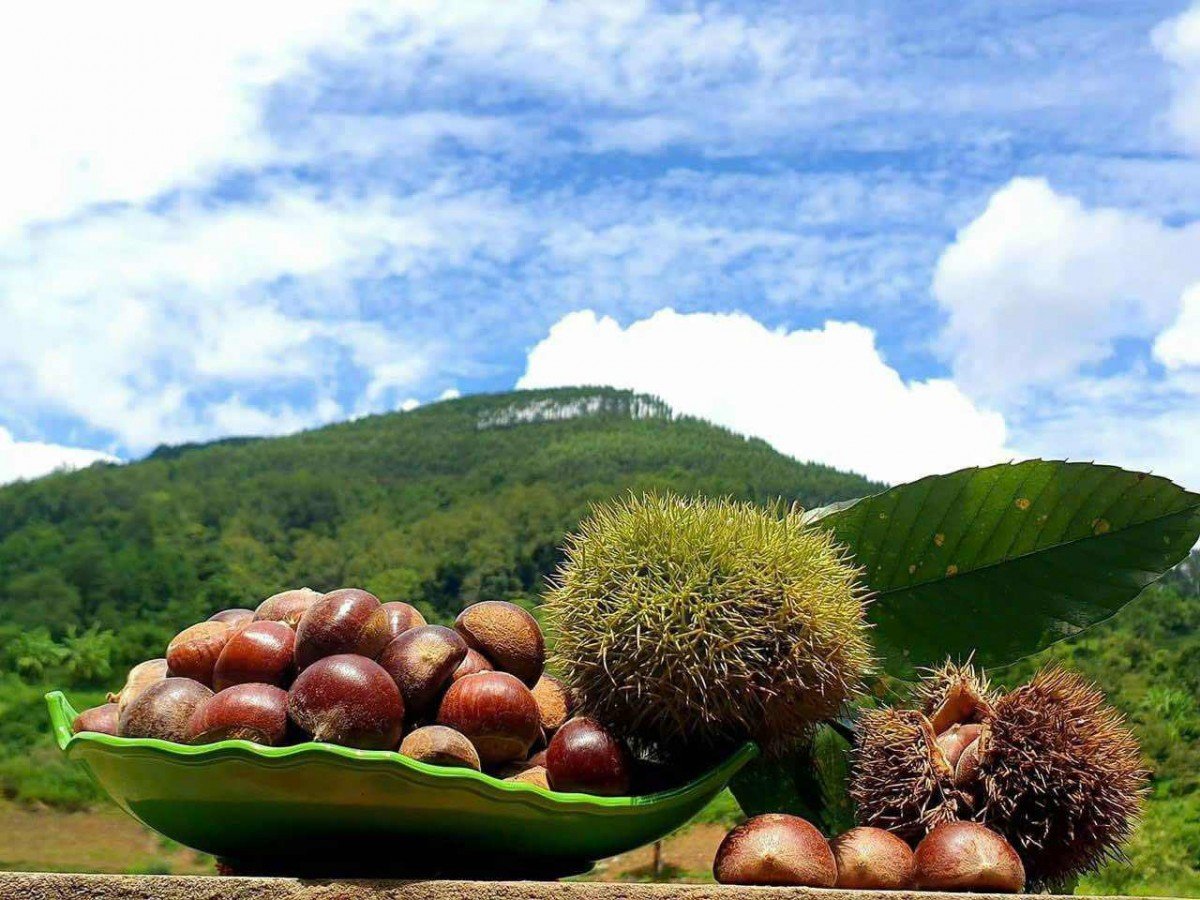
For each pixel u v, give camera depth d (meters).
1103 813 0.41
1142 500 0.46
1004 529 0.47
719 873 0.38
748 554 0.40
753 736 0.41
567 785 0.38
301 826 0.35
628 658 0.39
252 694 0.35
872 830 0.39
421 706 0.37
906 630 0.49
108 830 5.49
